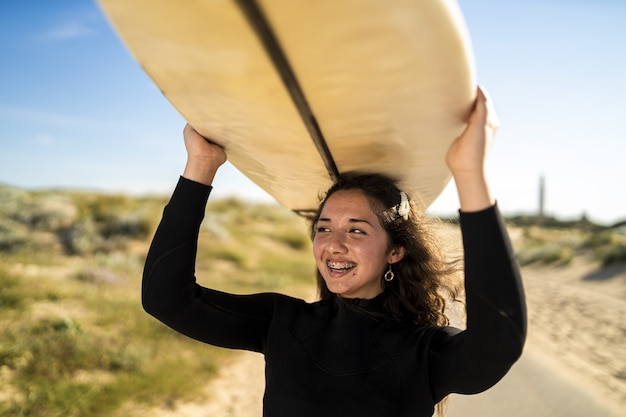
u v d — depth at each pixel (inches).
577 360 253.0
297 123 56.9
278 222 1013.8
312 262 730.2
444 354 58.6
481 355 52.4
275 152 68.8
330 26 37.4
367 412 59.6
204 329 68.7
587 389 195.5
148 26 39.0
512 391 189.6
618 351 282.8
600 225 2122.3
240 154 72.5
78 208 711.1
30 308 279.7
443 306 78.7
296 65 43.4
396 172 72.5
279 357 67.5
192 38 40.1
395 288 73.7
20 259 430.3
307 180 80.7
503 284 51.6
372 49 40.6
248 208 1111.0
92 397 193.3
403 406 60.2
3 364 208.4
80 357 224.2
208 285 466.3
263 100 51.6
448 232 82.4
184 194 68.2
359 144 62.5
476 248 52.6
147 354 243.1
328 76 45.3
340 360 63.8
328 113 53.6
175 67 46.1
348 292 68.7
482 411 170.7
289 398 63.0
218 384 226.4
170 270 66.6
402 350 62.6
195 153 68.8
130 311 305.4
